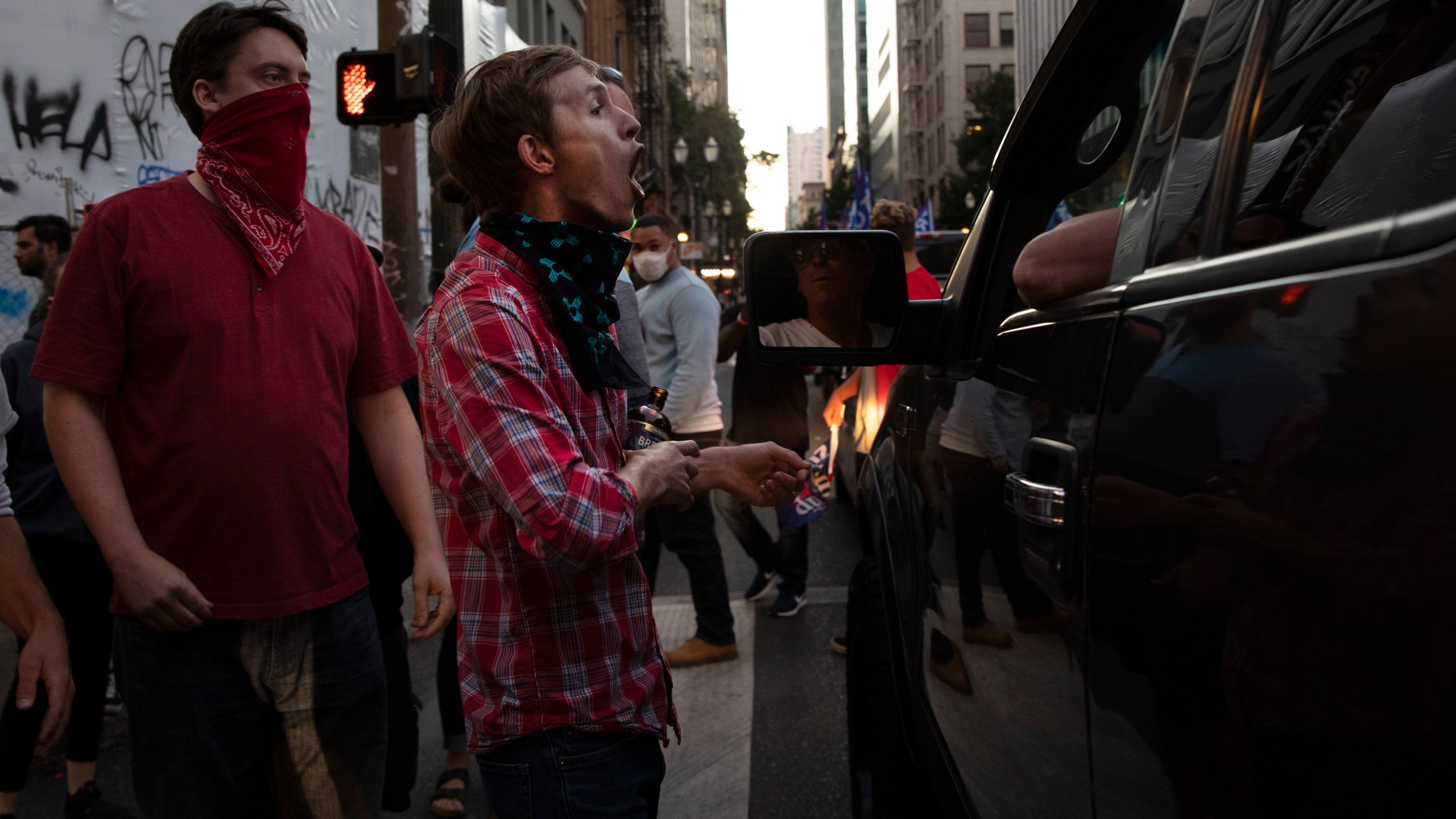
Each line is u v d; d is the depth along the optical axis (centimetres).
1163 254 120
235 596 197
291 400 201
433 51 578
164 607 188
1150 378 110
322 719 209
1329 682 77
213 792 202
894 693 244
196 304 193
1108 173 214
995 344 182
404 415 233
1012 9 6128
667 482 154
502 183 153
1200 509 95
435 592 223
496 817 159
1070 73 189
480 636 153
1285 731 81
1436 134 96
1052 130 202
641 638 159
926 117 7075
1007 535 151
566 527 133
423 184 953
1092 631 117
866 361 211
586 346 149
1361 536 75
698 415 463
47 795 358
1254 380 91
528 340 142
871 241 208
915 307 218
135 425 194
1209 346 100
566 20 3177
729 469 177
